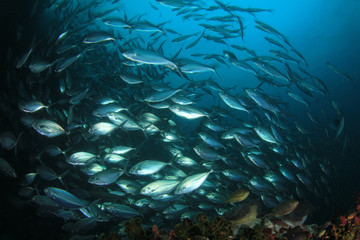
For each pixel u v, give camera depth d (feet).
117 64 13.82
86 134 10.57
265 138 10.61
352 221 5.78
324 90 11.75
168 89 10.59
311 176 13.75
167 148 11.66
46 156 11.30
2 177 9.87
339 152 22.75
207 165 9.98
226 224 4.75
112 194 8.68
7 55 12.60
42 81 11.81
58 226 9.93
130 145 12.95
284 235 5.72
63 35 11.25
